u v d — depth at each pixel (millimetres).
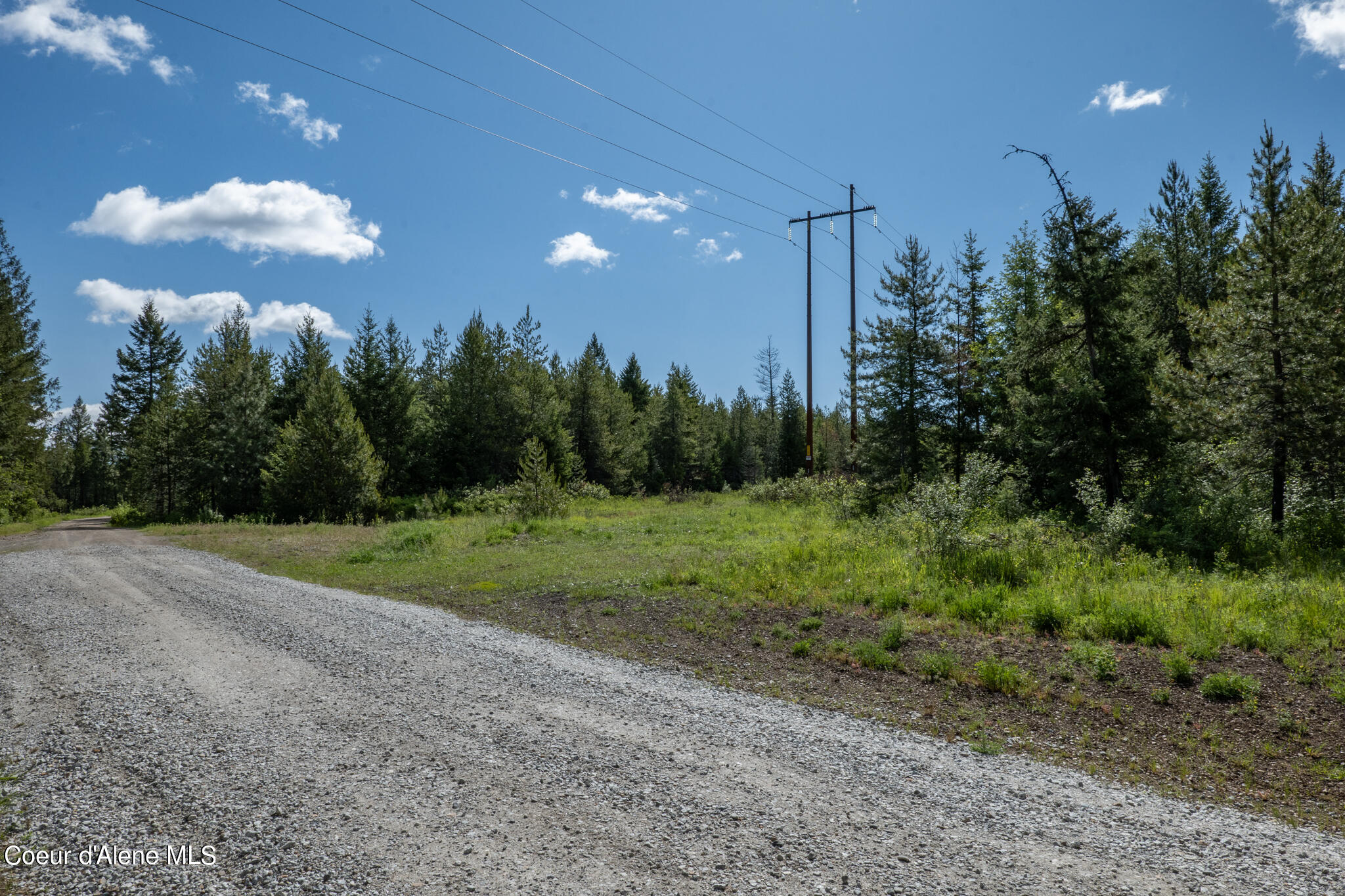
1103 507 12477
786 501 26547
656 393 69625
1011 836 3471
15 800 3852
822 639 7715
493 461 40844
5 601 9594
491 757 4375
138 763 4289
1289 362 13000
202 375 39000
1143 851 3355
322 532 22641
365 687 5797
